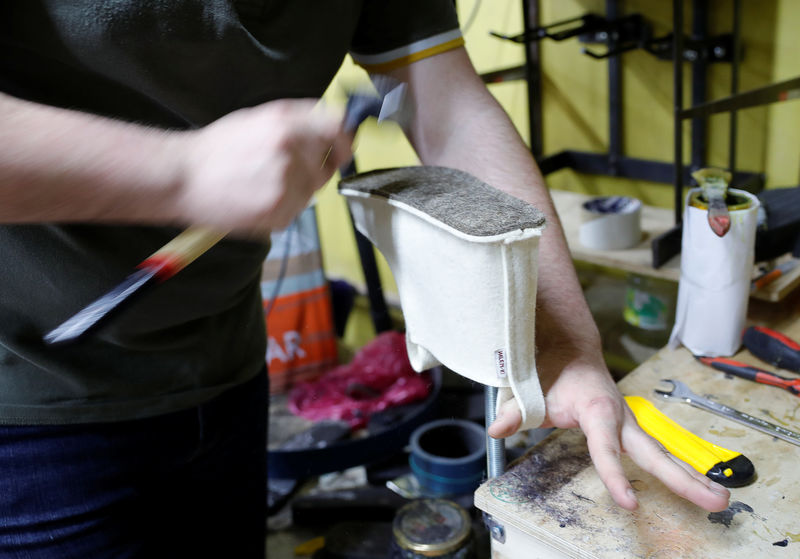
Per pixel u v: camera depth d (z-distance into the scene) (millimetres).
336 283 2020
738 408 728
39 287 646
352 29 724
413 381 1644
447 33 740
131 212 453
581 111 1695
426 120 753
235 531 947
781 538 553
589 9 1600
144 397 768
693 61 1465
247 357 888
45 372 699
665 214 1499
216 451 869
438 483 1287
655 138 1602
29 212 441
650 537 561
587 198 1586
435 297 586
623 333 1577
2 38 556
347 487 1533
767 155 1477
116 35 564
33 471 728
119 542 796
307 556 1354
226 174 430
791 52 1379
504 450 646
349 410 1641
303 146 442
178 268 459
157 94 619
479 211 541
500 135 737
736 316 809
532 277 540
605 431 566
